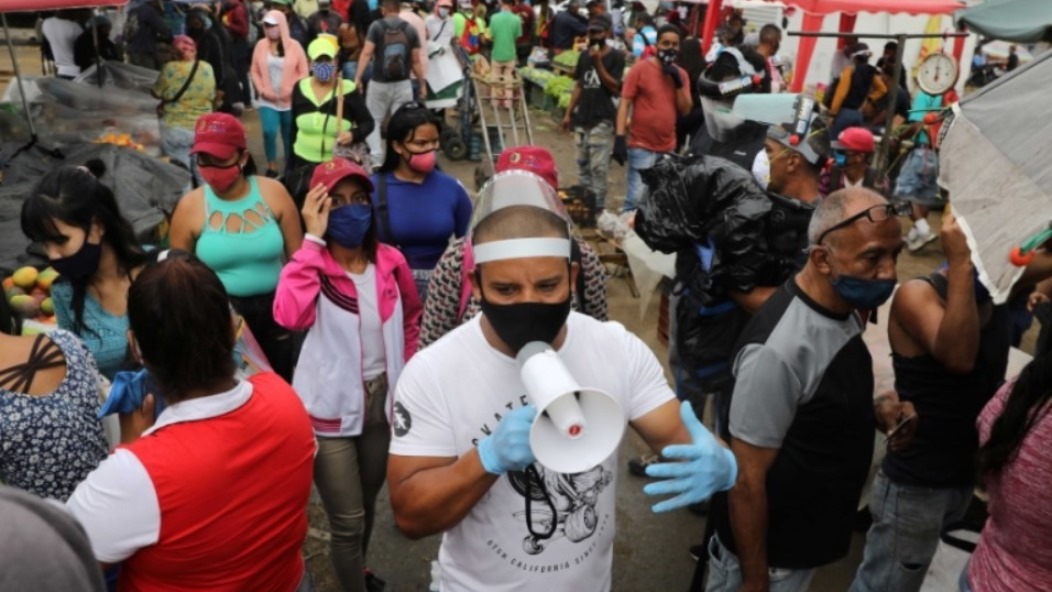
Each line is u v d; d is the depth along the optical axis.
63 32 8.44
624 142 7.65
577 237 3.12
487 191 1.66
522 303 1.55
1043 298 4.13
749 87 4.61
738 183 3.32
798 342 2.40
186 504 1.78
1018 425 1.91
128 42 8.91
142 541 1.77
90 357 2.24
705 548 3.08
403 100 9.23
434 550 3.91
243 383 1.93
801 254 3.35
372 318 3.09
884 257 2.33
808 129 3.62
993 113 2.33
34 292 4.57
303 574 2.26
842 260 2.35
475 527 1.69
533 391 1.40
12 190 5.80
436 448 1.65
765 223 3.34
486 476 1.48
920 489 2.83
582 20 15.52
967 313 2.46
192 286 1.80
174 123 7.76
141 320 1.79
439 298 3.06
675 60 7.89
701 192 3.37
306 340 3.05
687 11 17.16
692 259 3.57
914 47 13.23
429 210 3.95
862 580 3.13
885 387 3.71
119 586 1.93
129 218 5.54
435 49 10.02
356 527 3.17
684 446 1.60
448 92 10.12
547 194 1.65
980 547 2.13
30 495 0.93
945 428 2.77
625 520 4.18
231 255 3.67
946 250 2.46
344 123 7.04
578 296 3.07
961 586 2.19
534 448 1.39
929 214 9.55
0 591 0.83
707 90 4.69
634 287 6.85
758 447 2.44
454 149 10.41
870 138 4.74
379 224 3.90
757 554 2.54
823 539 2.62
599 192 8.38
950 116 2.46
